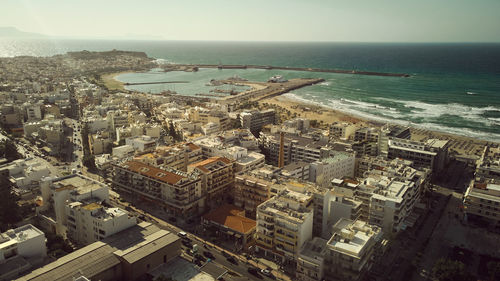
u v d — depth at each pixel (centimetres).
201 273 14875
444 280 15288
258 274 16100
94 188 18812
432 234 19862
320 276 14950
